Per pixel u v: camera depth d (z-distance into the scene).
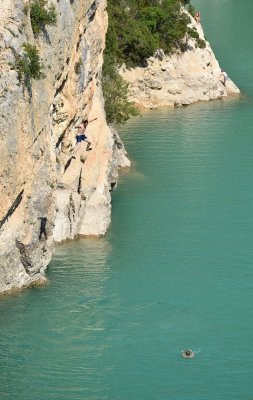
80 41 58.19
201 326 50.56
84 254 58.41
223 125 85.75
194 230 62.66
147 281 55.31
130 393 44.81
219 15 131.25
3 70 47.81
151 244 60.25
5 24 48.28
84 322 50.53
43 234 53.03
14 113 48.16
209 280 55.75
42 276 53.75
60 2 53.38
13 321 50.28
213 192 69.19
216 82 95.31
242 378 46.06
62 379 45.81
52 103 54.22
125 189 69.50
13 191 48.97
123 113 77.44
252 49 111.25
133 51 92.50
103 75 75.06
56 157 56.50
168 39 94.88
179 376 46.19
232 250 59.78
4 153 47.66
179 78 93.81
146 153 77.50
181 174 72.75
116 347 48.44
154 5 97.25
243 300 53.41
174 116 88.94
